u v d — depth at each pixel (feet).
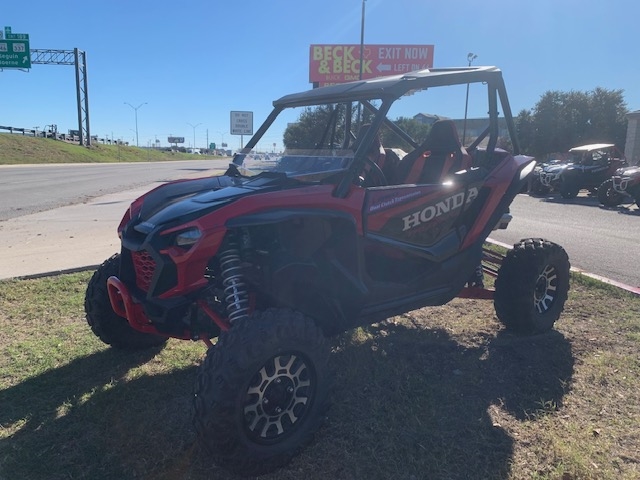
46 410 10.87
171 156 294.25
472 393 11.68
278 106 14.17
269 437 8.99
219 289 10.65
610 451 9.57
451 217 12.96
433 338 14.61
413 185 12.12
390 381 12.10
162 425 10.33
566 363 13.12
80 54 189.98
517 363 13.12
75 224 32.32
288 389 9.15
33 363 12.98
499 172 13.91
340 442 9.87
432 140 14.14
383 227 11.52
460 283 13.52
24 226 31.65
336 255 10.82
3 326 15.25
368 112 12.80
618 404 11.19
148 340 13.58
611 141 160.04
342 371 12.63
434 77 12.27
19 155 158.71
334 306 10.82
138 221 11.15
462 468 9.16
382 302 11.93
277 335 8.70
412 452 9.55
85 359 13.28
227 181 12.19
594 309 17.11
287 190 10.23
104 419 10.53
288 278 10.52
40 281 19.30
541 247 14.51
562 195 60.29
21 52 122.93
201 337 10.69
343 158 11.32
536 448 9.66
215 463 8.94
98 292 12.74
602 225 37.04
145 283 10.64
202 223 9.27
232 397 8.22
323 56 112.68
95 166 150.71
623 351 13.85
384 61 112.47
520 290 14.25
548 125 166.81
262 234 10.41
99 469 9.06
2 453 9.43
